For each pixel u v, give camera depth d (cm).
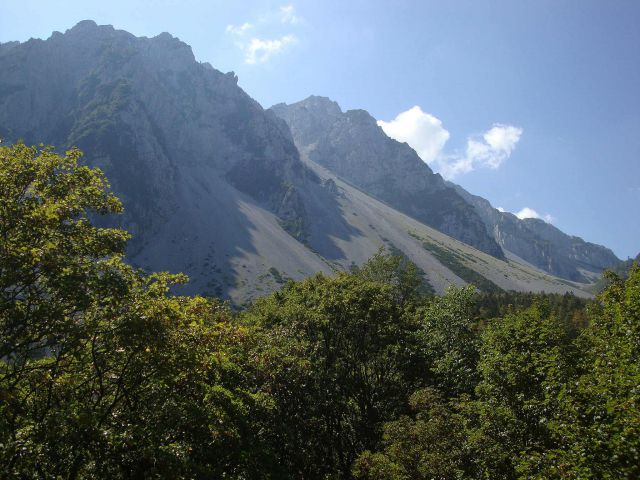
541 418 1811
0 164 1579
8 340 1285
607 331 2309
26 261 1305
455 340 3716
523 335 2348
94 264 1462
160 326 1452
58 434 1251
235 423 1950
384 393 3688
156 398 1591
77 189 1703
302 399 2883
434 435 2144
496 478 1933
